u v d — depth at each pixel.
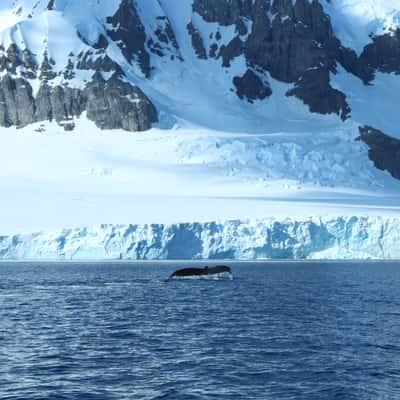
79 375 83.62
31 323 123.56
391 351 96.25
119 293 180.25
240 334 110.62
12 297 170.25
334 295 174.75
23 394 75.88
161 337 108.25
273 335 109.50
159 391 77.00
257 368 86.69
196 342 103.62
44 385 79.38
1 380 81.44
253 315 133.38
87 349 98.69
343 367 87.00
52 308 146.00
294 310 141.25
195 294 176.88
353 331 113.06
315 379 81.56
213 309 143.12
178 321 125.44
